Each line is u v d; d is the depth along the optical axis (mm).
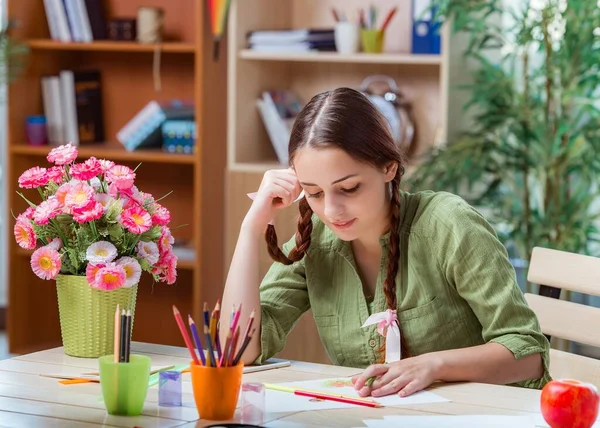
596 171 3693
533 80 3801
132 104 4668
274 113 4141
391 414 1616
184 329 1627
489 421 1575
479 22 3742
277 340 2080
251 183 4047
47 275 2004
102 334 2039
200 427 1545
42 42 4414
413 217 2037
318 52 3996
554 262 2215
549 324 2213
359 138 1842
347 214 1866
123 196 2068
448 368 1813
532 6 3971
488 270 1941
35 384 1817
